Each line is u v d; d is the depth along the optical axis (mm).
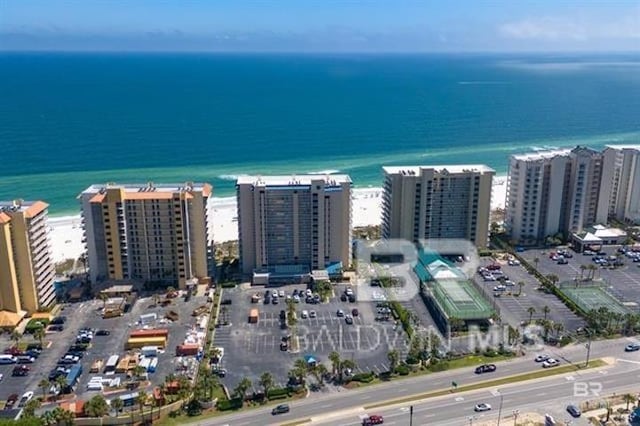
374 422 144000
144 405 150750
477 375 164500
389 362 170750
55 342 184250
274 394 155125
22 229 190875
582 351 176125
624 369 166625
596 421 143250
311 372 164000
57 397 155375
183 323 195625
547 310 195375
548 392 156125
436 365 168000
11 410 147750
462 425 143125
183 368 168750
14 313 193750
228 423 145250
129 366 168625
